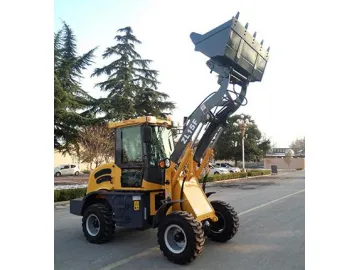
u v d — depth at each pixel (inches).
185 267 208.7
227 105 245.0
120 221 258.4
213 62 233.8
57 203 525.3
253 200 539.2
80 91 1107.9
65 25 1286.9
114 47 1111.0
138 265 214.5
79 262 222.2
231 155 1718.8
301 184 880.3
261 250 242.1
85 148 912.9
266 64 260.7
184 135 238.7
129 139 266.4
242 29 230.7
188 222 210.1
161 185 259.8
